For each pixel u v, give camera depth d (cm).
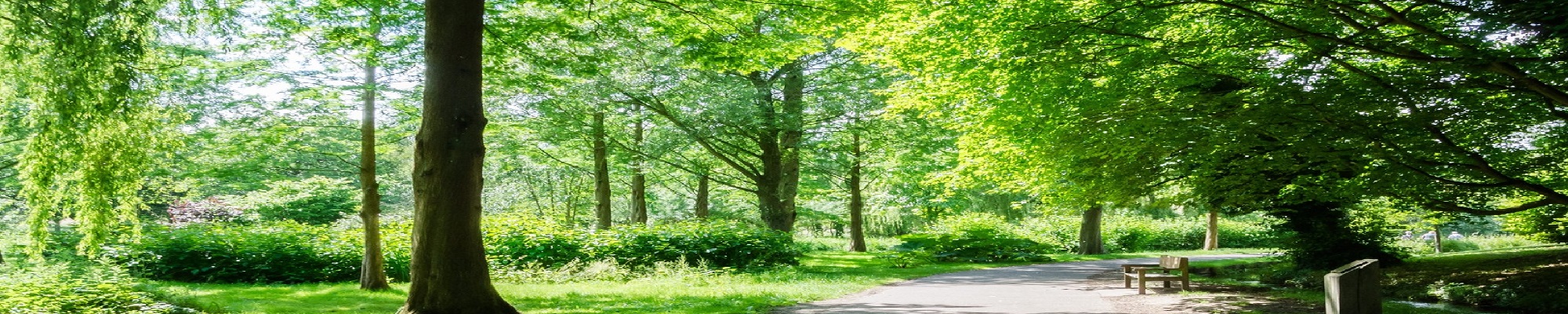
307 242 1762
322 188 2512
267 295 1370
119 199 966
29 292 920
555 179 3797
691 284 1573
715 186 3850
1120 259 2847
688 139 2512
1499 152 1240
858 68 2669
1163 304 1184
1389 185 1166
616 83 2216
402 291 1472
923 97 1759
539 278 1697
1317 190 1262
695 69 2277
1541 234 2216
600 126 2541
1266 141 1206
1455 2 1054
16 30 830
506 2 1323
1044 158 1552
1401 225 2261
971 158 1903
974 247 2673
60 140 873
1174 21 1287
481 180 982
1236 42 1152
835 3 1259
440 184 950
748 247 2064
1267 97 1135
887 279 1738
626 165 2547
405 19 1400
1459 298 1245
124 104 880
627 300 1270
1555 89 986
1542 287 1237
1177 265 1370
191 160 1631
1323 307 1111
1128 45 1202
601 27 1380
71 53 835
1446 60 1001
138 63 912
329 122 1586
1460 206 1354
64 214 938
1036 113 1512
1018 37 1227
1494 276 1455
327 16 1372
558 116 2248
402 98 1580
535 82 1542
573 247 1912
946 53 1503
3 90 905
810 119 2709
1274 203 1773
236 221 3056
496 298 984
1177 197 1702
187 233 1741
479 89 977
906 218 4219
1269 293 1336
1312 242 1794
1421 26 1019
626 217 4291
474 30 971
